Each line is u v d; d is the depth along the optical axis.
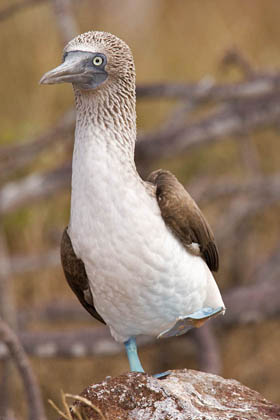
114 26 17.02
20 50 15.98
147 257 6.26
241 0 17.42
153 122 15.86
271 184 14.17
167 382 5.95
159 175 6.86
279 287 12.30
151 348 14.62
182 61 16.75
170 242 6.39
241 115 12.37
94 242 6.22
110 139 6.29
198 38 17.06
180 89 12.03
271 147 16.12
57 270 14.42
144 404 5.73
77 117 6.43
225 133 12.41
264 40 17.12
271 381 14.48
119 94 6.37
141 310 6.53
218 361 11.97
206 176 15.11
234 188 14.15
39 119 15.42
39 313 13.16
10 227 13.95
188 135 12.30
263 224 15.90
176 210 6.50
